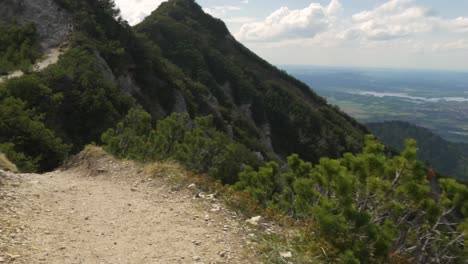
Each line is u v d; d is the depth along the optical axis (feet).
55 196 30.68
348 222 21.53
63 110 104.06
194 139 59.52
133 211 28.37
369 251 20.70
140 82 180.55
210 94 249.55
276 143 282.97
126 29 203.21
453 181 25.53
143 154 51.83
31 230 22.67
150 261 20.39
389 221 22.79
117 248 21.88
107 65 151.84
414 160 25.35
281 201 32.48
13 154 58.54
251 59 385.70
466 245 24.02
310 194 25.76
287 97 320.09
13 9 165.89
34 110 88.53
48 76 109.81
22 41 151.02
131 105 132.26
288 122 291.79
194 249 22.00
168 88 192.65
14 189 29.55
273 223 26.37
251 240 23.30
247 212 28.19
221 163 61.05
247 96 302.04
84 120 106.22
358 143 292.20
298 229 24.11
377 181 24.26
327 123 301.63
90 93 112.27
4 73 124.16
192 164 54.44
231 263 20.42
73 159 48.39
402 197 25.35
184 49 313.73
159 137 57.21
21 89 97.81
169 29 330.34
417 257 24.95
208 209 28.53
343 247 20.90
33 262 18.81
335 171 24.64
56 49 153.69
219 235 23.99
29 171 58.13
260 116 293.84
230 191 31.89
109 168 41.70
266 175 36.58
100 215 27.32
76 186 35.04
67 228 24.14
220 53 339.77
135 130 66.18
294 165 33.86
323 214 21.25
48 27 163.12
